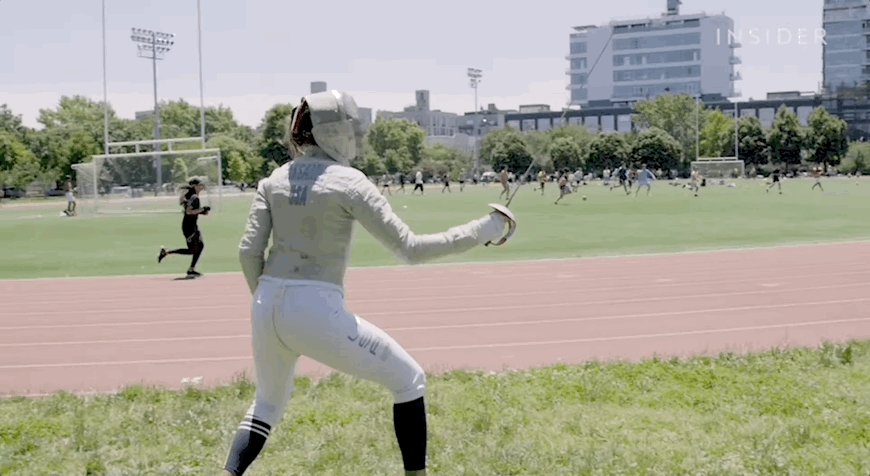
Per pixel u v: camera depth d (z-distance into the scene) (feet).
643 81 577.02
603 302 43.39
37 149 319.88
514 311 41.22
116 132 375.86
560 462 17.81
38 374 29.68
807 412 21.17
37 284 55.31
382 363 13.55
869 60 510.58
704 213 114.83
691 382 24.72
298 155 14.37
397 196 207.21
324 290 13.24
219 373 29.27
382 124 422.00
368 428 20.25
